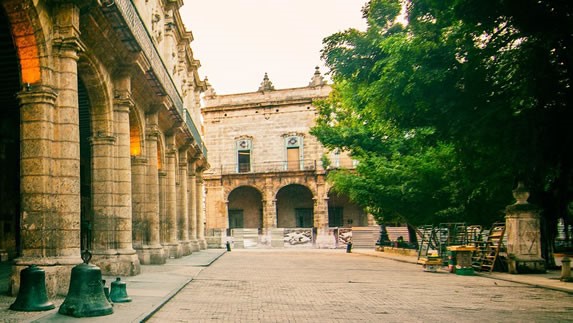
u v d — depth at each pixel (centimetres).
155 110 1847
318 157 4719
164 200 2197
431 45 1185
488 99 1141
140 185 1770
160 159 2167
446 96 1166
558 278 1432
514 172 1473
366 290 1200
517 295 1109
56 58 979
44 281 801
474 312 871
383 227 3644
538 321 786
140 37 1423
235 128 4953
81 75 1252
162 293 1052
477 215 2216
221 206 4791
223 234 4516
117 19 1170
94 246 1348
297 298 1051
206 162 3541
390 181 2503
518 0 935
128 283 1220
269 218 4666
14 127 1892
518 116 1066
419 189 2328
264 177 4728
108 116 1351
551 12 941
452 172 2123
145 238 1844
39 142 934
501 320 793
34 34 923
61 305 754
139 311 804
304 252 3497
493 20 1026
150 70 1559
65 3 972
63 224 952
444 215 2311
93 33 1153
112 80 1380
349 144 2794
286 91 4909
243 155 4959
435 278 1519
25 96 934
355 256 2920
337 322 770
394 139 2661
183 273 1548
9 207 1883
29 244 921
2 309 779
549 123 1038
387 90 1276
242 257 2766
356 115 2730
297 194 4978
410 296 1088
